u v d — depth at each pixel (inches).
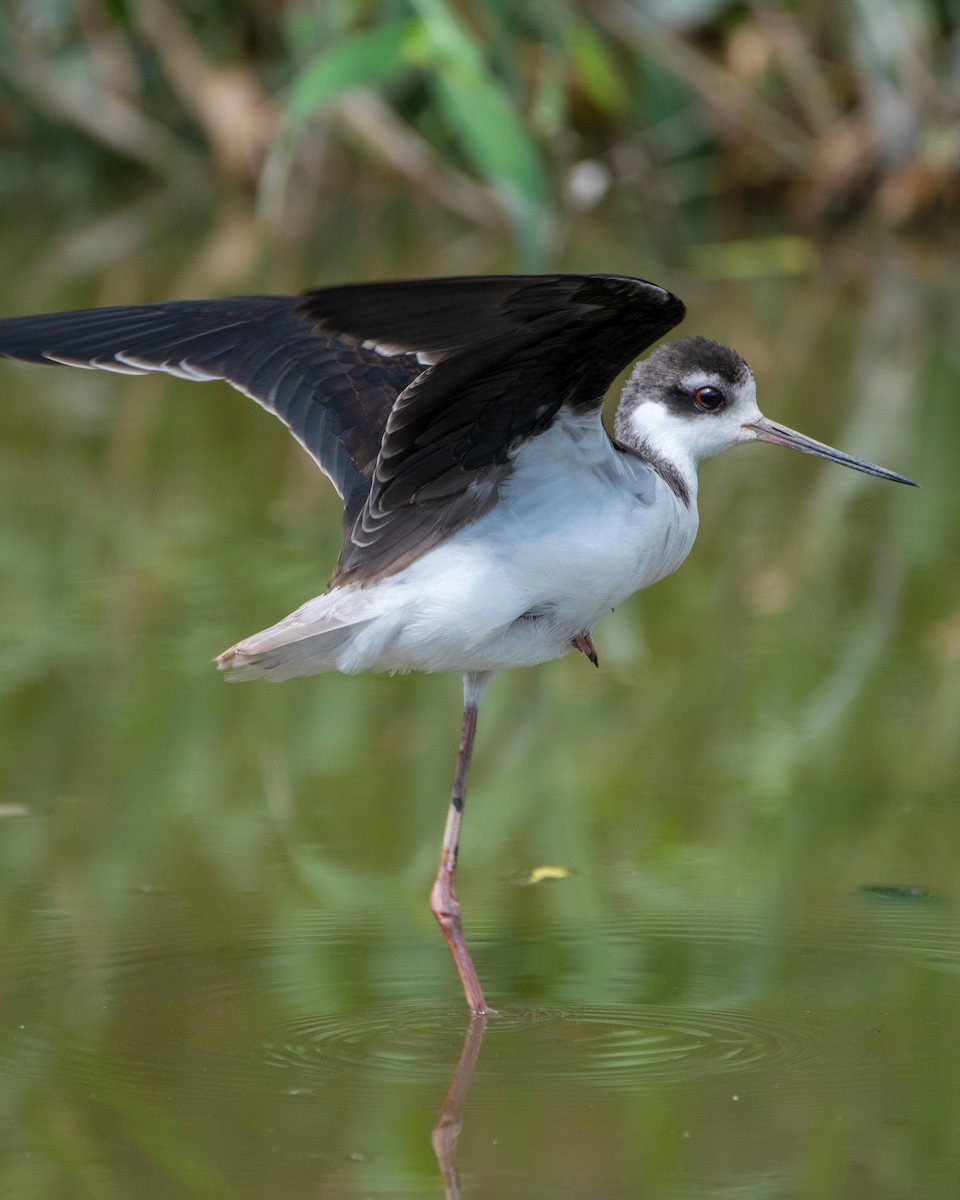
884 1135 283.6
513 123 679.1
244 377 343.9
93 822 405.1
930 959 344.2
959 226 987.9
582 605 331.0
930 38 960.9
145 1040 316.2
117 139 1062.4
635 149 1003.3
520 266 882.8
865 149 975.0
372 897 375.2
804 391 712.4
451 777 431.5
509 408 304.0
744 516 605.3
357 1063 309.1
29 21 1010.1
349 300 251.3
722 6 940.0
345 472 343.9
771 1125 287.3
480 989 330.3
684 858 388.5
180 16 1012.5
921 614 524.1
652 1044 314.0
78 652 491.2
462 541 323.0
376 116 971.3
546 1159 279.1
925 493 618.2
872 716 459.5
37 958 346.0
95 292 823.1
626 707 470.0
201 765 436.5
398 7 799.1
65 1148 281.7
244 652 315.3
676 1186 269.4
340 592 324.8
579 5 898.7
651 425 382.0
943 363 758.5
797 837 396.2
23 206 1090.1
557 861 390.0
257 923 362.3
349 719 466.3
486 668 341.1
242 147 1019.3
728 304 852.6
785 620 522.3
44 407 736.3
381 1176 273.9
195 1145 282.5
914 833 398.6
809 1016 323.3
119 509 604.1
